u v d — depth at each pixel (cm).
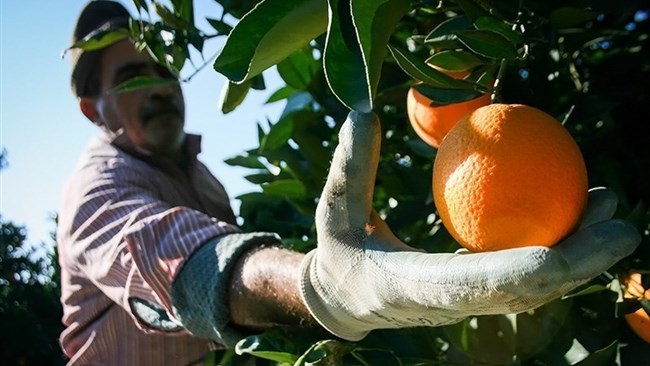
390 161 203
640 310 144
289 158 205
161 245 160
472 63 125
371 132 99
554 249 84
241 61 114
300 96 202
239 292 146
